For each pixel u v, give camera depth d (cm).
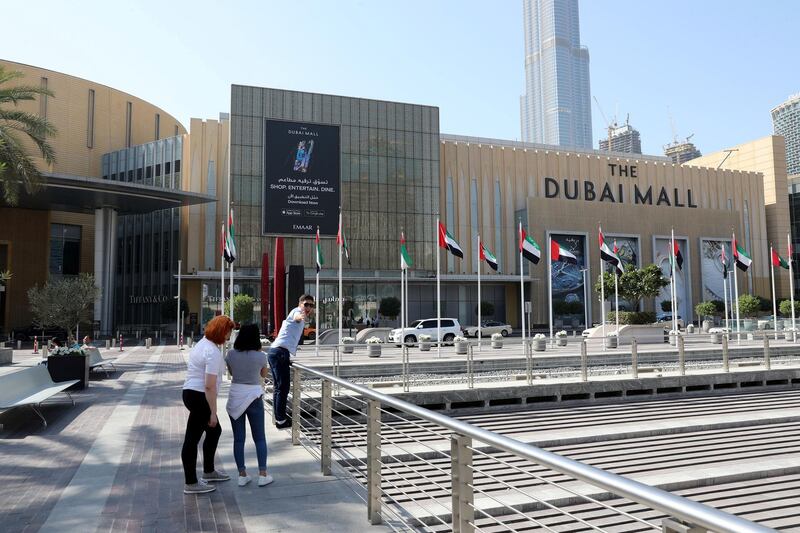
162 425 982
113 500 555
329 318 5528
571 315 6238
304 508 526
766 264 7425
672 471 1241
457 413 1656
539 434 1460
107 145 6362
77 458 741
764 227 7469
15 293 5544
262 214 5353
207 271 5306
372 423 495
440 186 6134
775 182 8119
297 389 808
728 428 1541
